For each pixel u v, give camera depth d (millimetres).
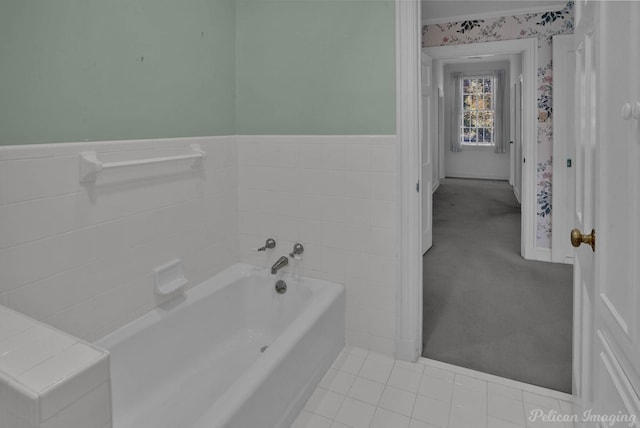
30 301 1559
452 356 2482
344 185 2426
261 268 2693
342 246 2479
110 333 1893
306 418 1951
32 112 1558
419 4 2221
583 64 1495
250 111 2645
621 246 942
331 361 2373
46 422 831
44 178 1578
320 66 2414
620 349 962
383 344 2461
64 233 1665
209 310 2371
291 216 2592
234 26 2611
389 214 2336
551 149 4070
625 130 908
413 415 1971
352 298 2500
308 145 2490
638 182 821
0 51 1446
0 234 1450
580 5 1539
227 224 2650
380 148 2309
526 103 4102
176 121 2221
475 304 3217
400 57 2209
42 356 950
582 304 1601
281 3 2475
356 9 2285
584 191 1442
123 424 1835
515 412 1989
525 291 3447
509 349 2557
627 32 883
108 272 1865
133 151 1950
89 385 918
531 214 4203
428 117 4414
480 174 10227
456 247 4742
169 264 2184
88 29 1741
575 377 1794
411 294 2352
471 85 10117
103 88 1818
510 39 4082
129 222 1954
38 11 1556
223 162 2572
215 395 2064
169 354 2117
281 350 1858
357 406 2033
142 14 1981
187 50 2260
